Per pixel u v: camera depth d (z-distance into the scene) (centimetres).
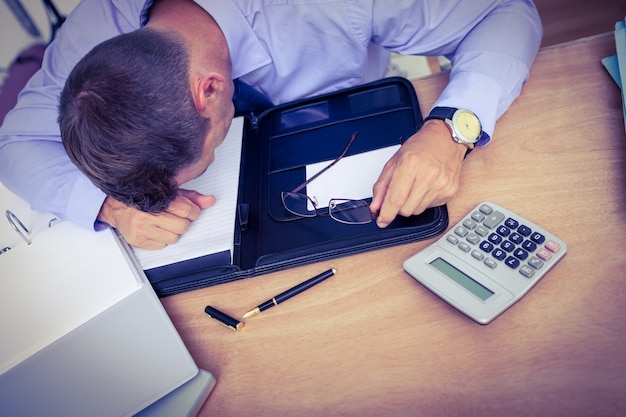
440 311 53
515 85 71
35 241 65
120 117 52
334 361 52
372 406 48
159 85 54
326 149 75
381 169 68
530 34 77
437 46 88
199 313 62
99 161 55
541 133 68
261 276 64
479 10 82
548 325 49
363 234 62
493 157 68
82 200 70
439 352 50
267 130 84
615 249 52
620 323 46
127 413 54
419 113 74
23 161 82
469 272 54
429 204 62
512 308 51
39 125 86
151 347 51
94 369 50
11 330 49
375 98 80
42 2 152
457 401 46
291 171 74
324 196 67
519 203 61
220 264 65
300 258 62
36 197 75
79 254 59
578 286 51
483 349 49
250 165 79
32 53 157
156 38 58
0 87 154
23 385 47
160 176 59
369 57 115
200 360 57
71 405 51
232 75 86
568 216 57
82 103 53
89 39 88
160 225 68
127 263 54
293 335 56
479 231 58
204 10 77
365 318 55
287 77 99
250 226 69
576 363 45
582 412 42
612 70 71
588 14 172
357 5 87
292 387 52
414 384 48
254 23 87
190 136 59
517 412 43
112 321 48
